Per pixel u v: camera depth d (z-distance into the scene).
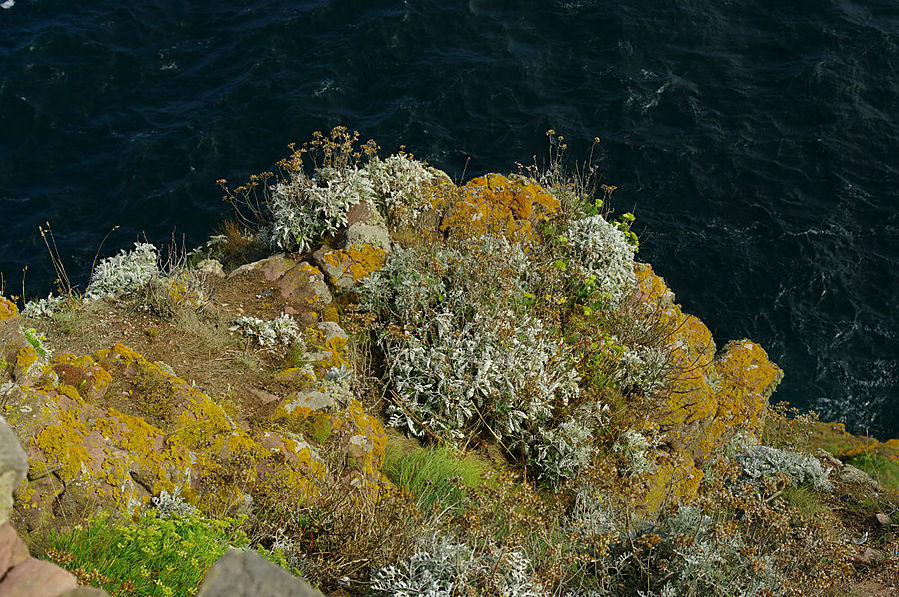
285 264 9.69
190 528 5.36
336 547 6.00
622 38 28.67
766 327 20.28
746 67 27.77
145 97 27.03
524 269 10.12
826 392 19.16
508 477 7.12
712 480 9.20
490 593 5.89
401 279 9.30
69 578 2.17
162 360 7.51
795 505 10.76
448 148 24.81
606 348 9.75
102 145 25.20
